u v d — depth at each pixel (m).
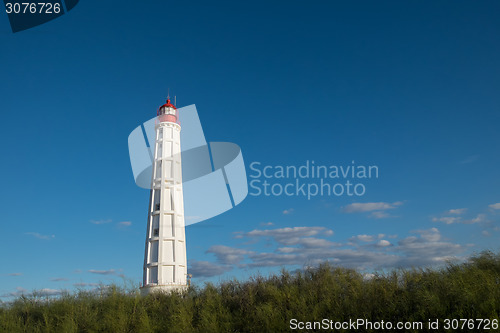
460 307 13.06
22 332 16.70
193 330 15.77
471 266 16.41
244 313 16.44
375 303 14.62
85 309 18.08
